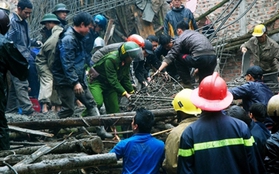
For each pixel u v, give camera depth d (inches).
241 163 200.8
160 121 338.3
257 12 683.4
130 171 236.4
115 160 221.9
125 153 238.2
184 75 391.9
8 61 243.9
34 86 508.1
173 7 516.7
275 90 433.4
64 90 359.6
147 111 241.6
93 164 218.8
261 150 253.0
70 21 693.9
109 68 370.9
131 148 237.6
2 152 237.1
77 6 707.4
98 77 382.3
